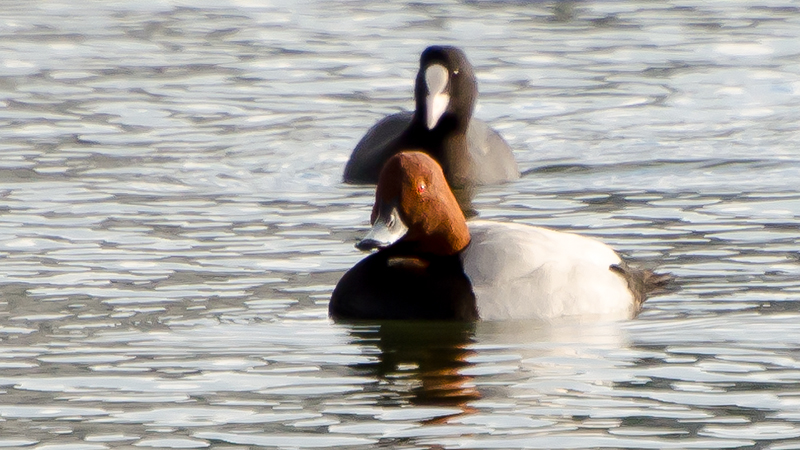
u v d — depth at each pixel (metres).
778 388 8.88
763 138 17.09
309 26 24.11
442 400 8.70
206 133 17.31
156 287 11.28
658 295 11.08
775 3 26.00
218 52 22.12
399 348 9.84
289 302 10.98
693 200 14.16
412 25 24.19
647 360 9.49
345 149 16.78
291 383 9.06
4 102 18.77
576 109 18.69
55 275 11.58
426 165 10.69
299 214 13.73
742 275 11.53
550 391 8.86
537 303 10.58
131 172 15.36
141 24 24.39
